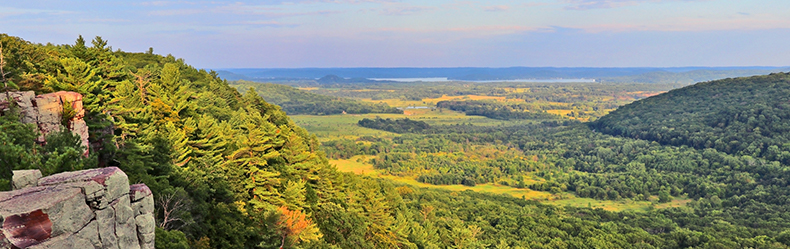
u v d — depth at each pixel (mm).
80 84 57219
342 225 70375
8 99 35438
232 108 116438
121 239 21094
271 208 57000
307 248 55812
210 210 48812
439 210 136375
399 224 85500
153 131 57406
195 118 71750
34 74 52938
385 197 101125
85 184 20109
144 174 42094
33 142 33844
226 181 56812
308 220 59719
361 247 68812
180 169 51062
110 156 46031
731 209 169250
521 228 123625
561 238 118375
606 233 120750
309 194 70688
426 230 97562
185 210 41781
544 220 131500
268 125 75375
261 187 61250
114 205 20922
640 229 128750
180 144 55719
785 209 160125
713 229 133000
